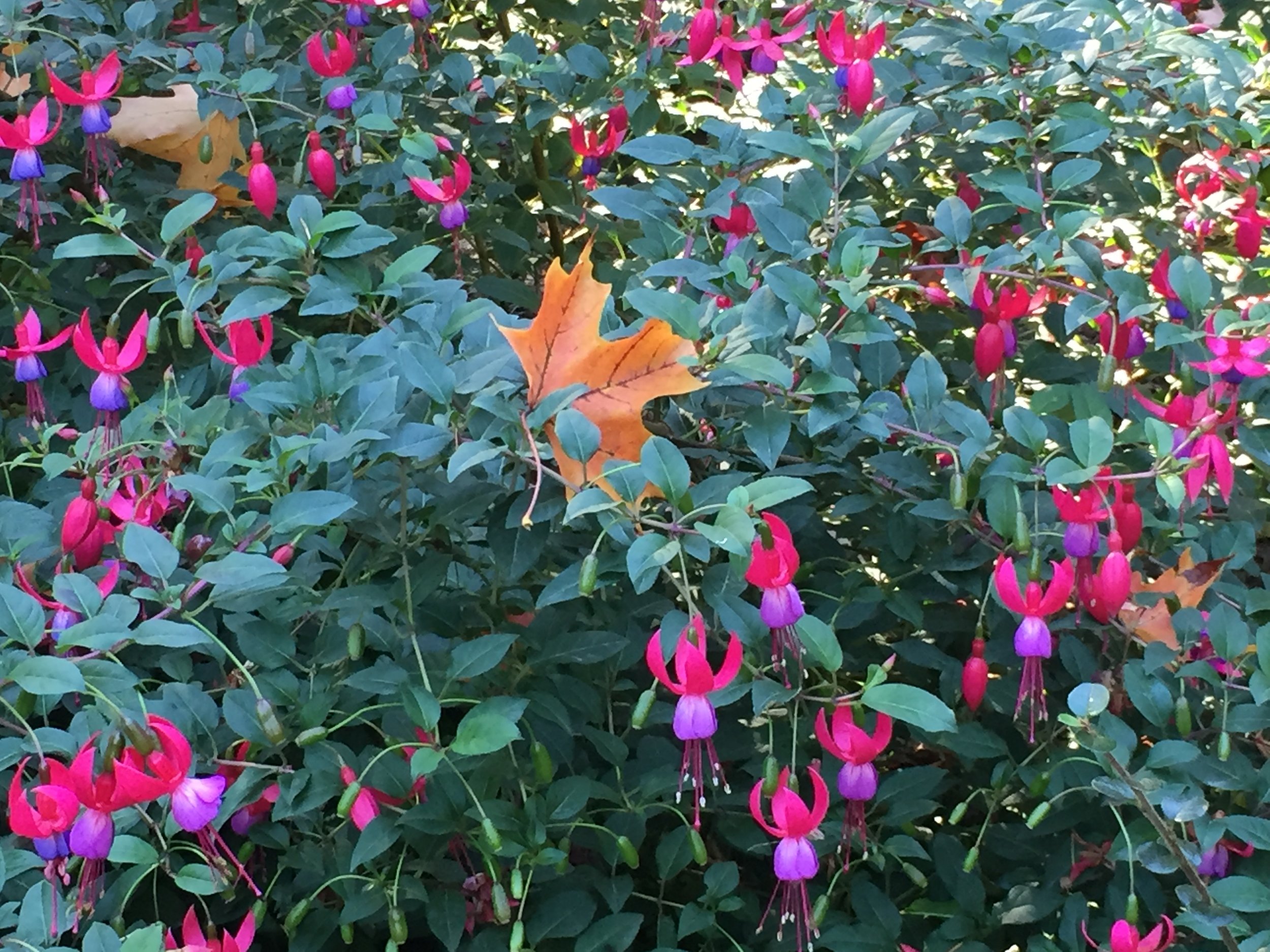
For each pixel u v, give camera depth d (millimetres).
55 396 1099
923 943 876
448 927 782
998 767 862
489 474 779
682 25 1194
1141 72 1014
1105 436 738
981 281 872
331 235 803
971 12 1021
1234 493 987
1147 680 785
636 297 701
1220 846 785
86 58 1091
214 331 977
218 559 768
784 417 753
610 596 934
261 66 1200
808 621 706
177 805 620
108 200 1017
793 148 872
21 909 684
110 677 657
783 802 669
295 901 841
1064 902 855
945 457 875
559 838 836
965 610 945
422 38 1248
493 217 1336
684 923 802
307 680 821
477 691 839
